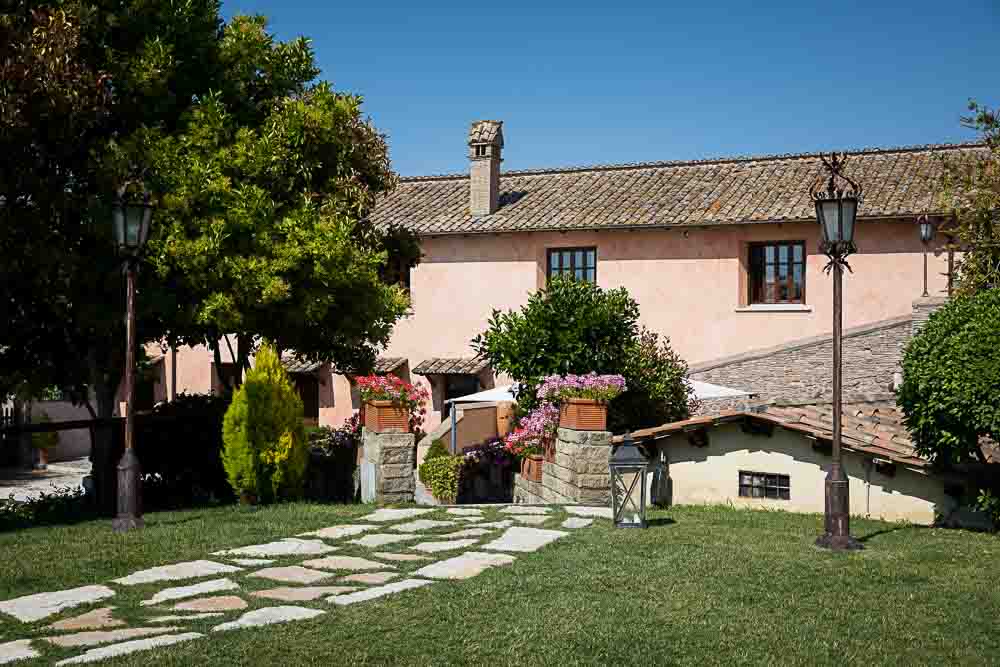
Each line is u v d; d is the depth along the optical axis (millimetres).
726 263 22844
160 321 13945
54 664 5883
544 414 14281
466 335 25516
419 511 11438
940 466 10648
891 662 6051
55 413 27734
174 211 13016
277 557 8883
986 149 22438
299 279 13711
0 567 8375
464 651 6234
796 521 10844
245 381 12164
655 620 6859
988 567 8469
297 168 14461
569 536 9805
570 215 23969
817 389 20250
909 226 20984
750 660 6098
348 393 26406
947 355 9531
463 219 25266
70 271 12398
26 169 12008
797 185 22953
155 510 12727
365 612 7008
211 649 6156
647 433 12352
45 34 11312
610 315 16375
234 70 14633
